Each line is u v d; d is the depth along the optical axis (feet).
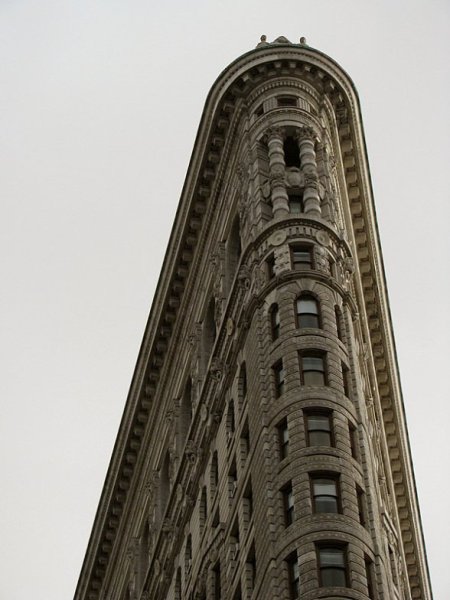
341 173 309.83
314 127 295.07
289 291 251.80
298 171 280.72
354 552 206.69
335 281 256.93
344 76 309.01
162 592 291.79
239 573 229.25
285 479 219.61
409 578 359.05
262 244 266.36
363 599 200.85
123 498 370.32
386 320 330.75
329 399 230.89
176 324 337.72
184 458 295.07
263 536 217.36
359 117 316.19
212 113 312.91
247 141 297.53
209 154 317.83
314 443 224.74
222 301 289.94
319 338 242.37
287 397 232.32
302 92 303.07
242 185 290.97
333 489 217.36
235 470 251.80
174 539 290.35
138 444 360.89
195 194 323.37
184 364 326.24
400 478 351.25
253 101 305.32
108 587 376.07
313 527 208.95
